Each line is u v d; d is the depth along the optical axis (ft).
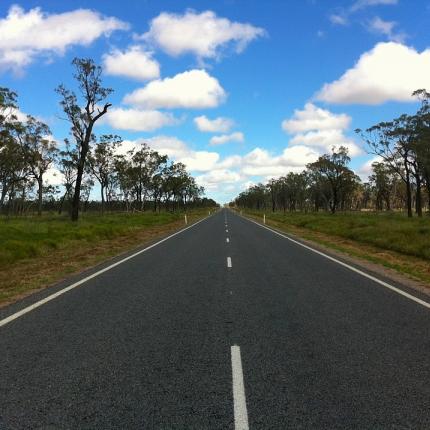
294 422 11.51
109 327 20.84
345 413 12.00
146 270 39.91
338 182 271.28
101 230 82.79
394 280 34.68
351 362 16.01
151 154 270.67
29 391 13.48
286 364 15.79
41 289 31.37
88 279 35.01
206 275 36.91
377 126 187.32
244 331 20.15
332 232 95.55
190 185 406.41
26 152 186.29
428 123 178.70
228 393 13.30
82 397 13.05
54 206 392.47
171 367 15.51
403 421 11.56
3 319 22.47
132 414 11.98
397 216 187.73
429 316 23.02
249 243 68.23
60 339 18.90
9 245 51.60
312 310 24.34
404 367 15.48
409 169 189.98
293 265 43.27
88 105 124.36
